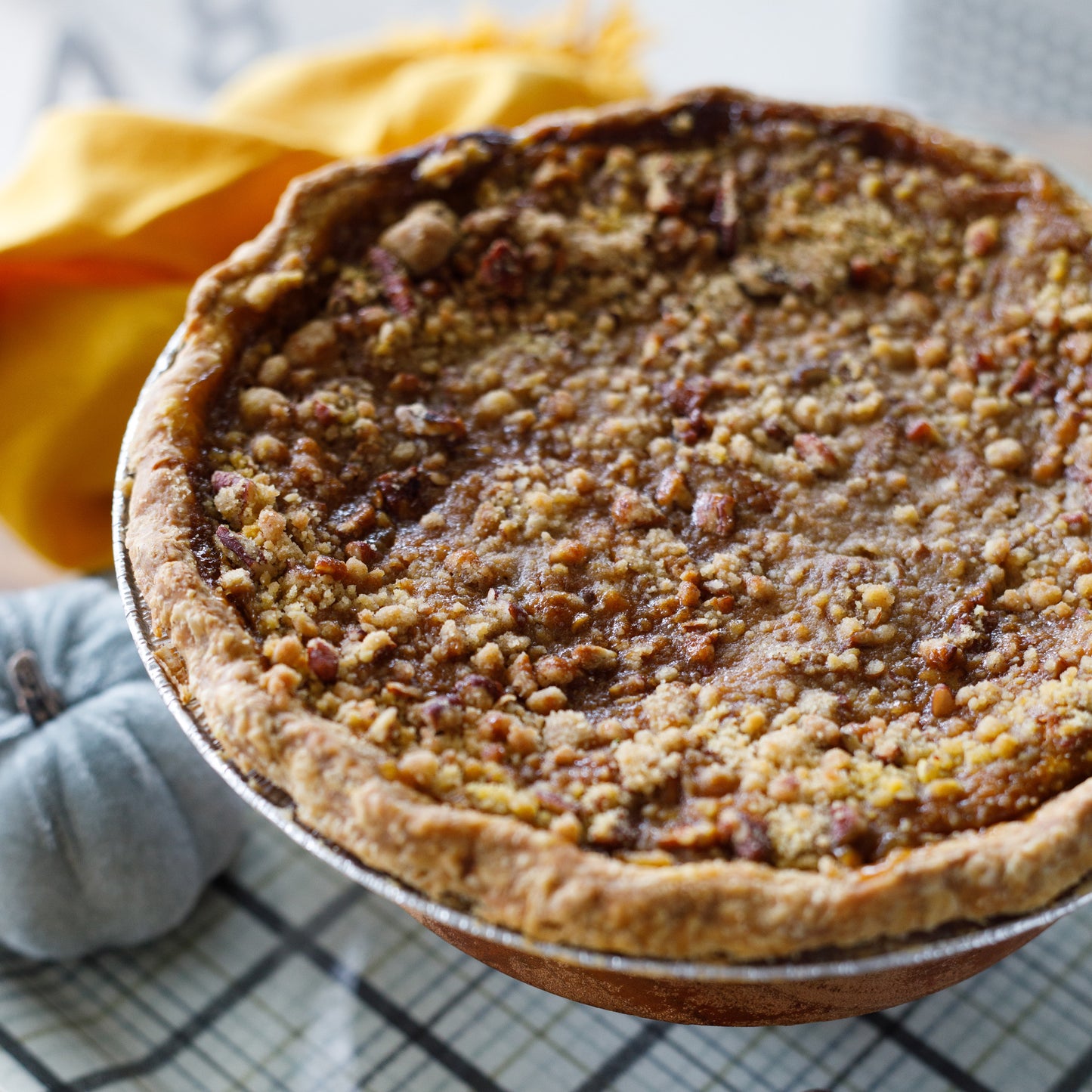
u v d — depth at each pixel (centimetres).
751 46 128
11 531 89
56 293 87
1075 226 82
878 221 83
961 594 76
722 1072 78
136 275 88
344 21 123
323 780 71
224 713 72
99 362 86
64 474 87
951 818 72
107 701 82
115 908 80
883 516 77
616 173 84
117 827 80
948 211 83
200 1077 78
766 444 79
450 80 92
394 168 82
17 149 114
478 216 82
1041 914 70
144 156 89
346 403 79
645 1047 78
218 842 82
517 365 80
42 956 81
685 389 79
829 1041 78
